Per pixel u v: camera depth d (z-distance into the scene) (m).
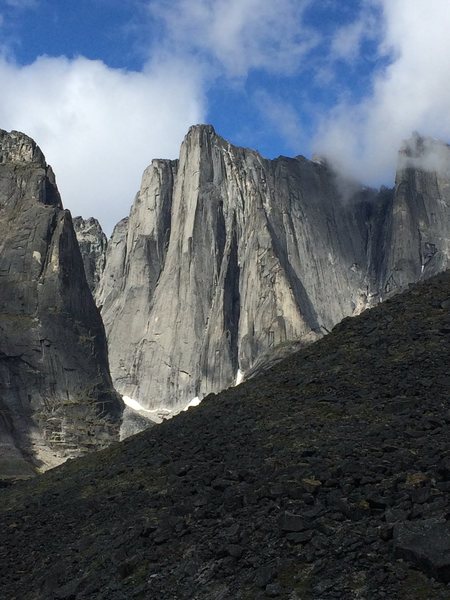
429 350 32.84
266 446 28.73
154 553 23.14
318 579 19.34
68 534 27.42
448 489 21.39
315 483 23.77
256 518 23.08
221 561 21.50
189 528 23.98
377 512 21.41
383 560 19.14
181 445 32.38
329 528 21.12
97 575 23.28
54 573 24.20
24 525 29.58
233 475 26.70
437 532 18.91
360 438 27.08
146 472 30.70
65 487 33.28
